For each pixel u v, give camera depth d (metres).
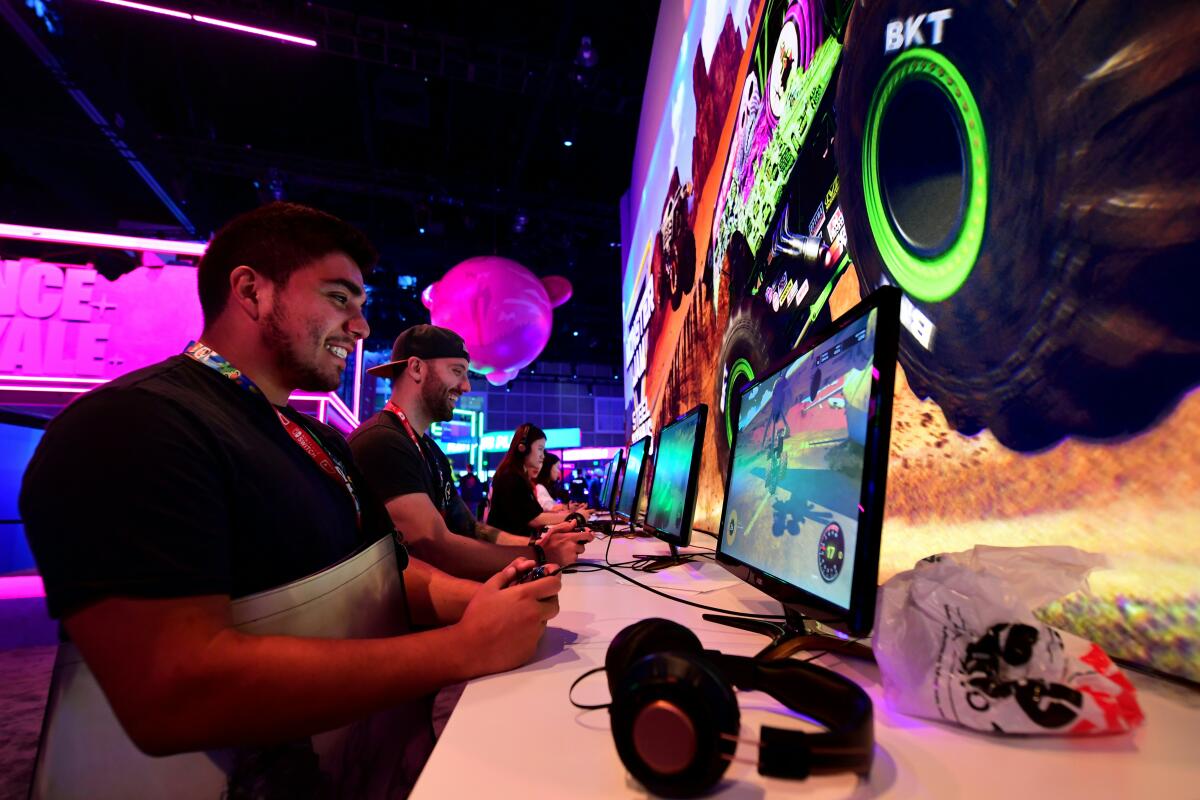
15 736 2.31
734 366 2.17
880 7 1.22
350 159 7.71
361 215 9.33
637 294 4.75
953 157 0.99
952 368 0.98
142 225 8.16
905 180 1.12
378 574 0.83
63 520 0.55
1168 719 0.54
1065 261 0.76
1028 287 0.82
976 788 0.42
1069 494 0.76
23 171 6.80
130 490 0.57
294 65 6.04
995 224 0.89
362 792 0.72
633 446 2.85
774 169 1.81
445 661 0.66
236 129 7.03
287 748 0.63
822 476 0.71
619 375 18.75
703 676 0.41
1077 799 0.40
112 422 0.61
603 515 3.93
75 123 6.02
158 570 0.56
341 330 0.93
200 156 7.16
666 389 3.49
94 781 0.57
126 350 4.94
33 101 5.85
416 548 1.61
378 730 0.77
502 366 5.67
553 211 8.74
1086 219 0.73
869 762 0.42
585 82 5.71
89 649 0.53
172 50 5.70
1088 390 0.73
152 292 5.02
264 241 0.86
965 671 0.53
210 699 0.53
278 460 0.78
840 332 0.73
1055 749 0.48
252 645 0.57
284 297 0.87
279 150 7.43
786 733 0.42
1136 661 0.66
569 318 13.77
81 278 4.95
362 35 5.31
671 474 1.69
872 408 0.59
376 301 12.04
